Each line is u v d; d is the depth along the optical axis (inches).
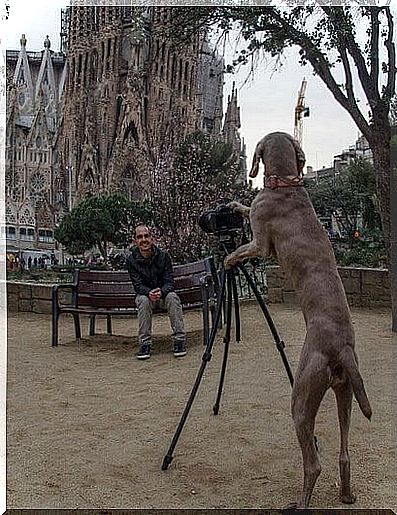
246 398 157.2
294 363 194.5
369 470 110.3
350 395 96.2
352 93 261.0
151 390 166.9
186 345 230.1
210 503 97.8
